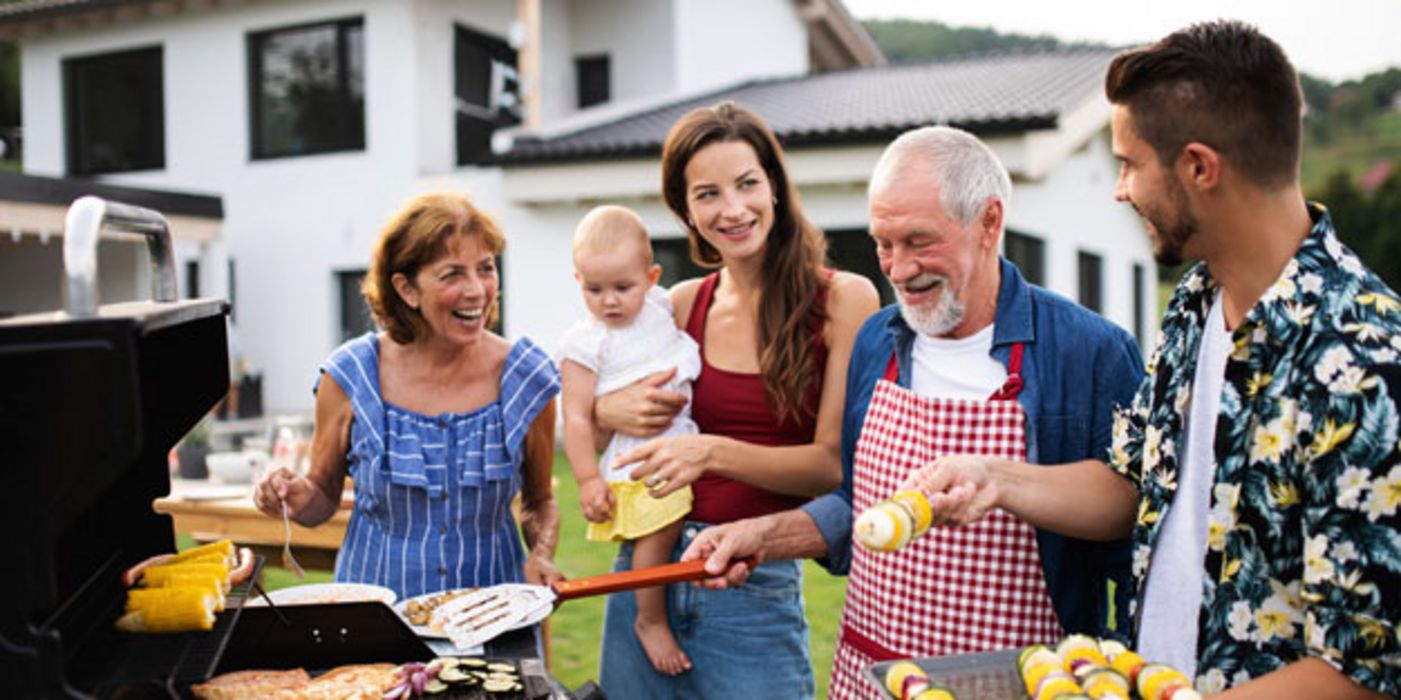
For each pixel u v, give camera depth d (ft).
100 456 3.91
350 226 41.19
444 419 7.84
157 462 6.15
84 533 5.52
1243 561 4.71
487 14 43.06
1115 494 5.99
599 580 6.70
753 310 7.96
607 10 46.39
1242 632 4.71
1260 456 4.61
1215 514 4.82
